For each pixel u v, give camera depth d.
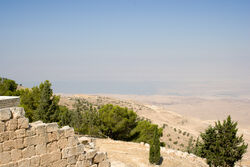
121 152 35.97
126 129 51.06
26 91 47.19
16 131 11.27
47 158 12.26
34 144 11.84
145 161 33.09
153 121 126.25
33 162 11.76
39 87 46.41
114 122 48.47
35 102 45.25
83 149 13.80
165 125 120.25
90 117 49.31
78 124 48.97
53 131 12.55
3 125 10.88
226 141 31.80
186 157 39.00
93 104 117.88
